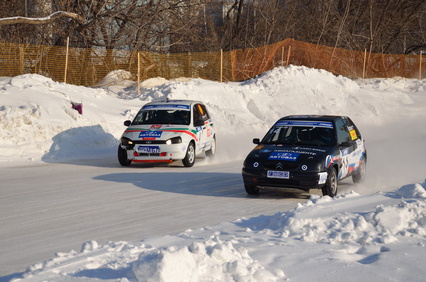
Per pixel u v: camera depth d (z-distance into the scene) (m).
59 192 17.72
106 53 44.38
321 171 16.36
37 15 48.31
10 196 17.08
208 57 48.06
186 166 23.80
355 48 67.19
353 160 18.89
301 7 70.62
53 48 40.66
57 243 11.74
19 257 10.73
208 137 26.09
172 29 53.12
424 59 61.28
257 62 52.53
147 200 16.44
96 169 23.03
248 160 17.00
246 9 69.75
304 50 56.06
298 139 17.94
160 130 23.53
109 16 48.41
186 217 14.16
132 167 23.75
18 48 39.25
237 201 16.36
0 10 47.53
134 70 44.81
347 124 19.52
